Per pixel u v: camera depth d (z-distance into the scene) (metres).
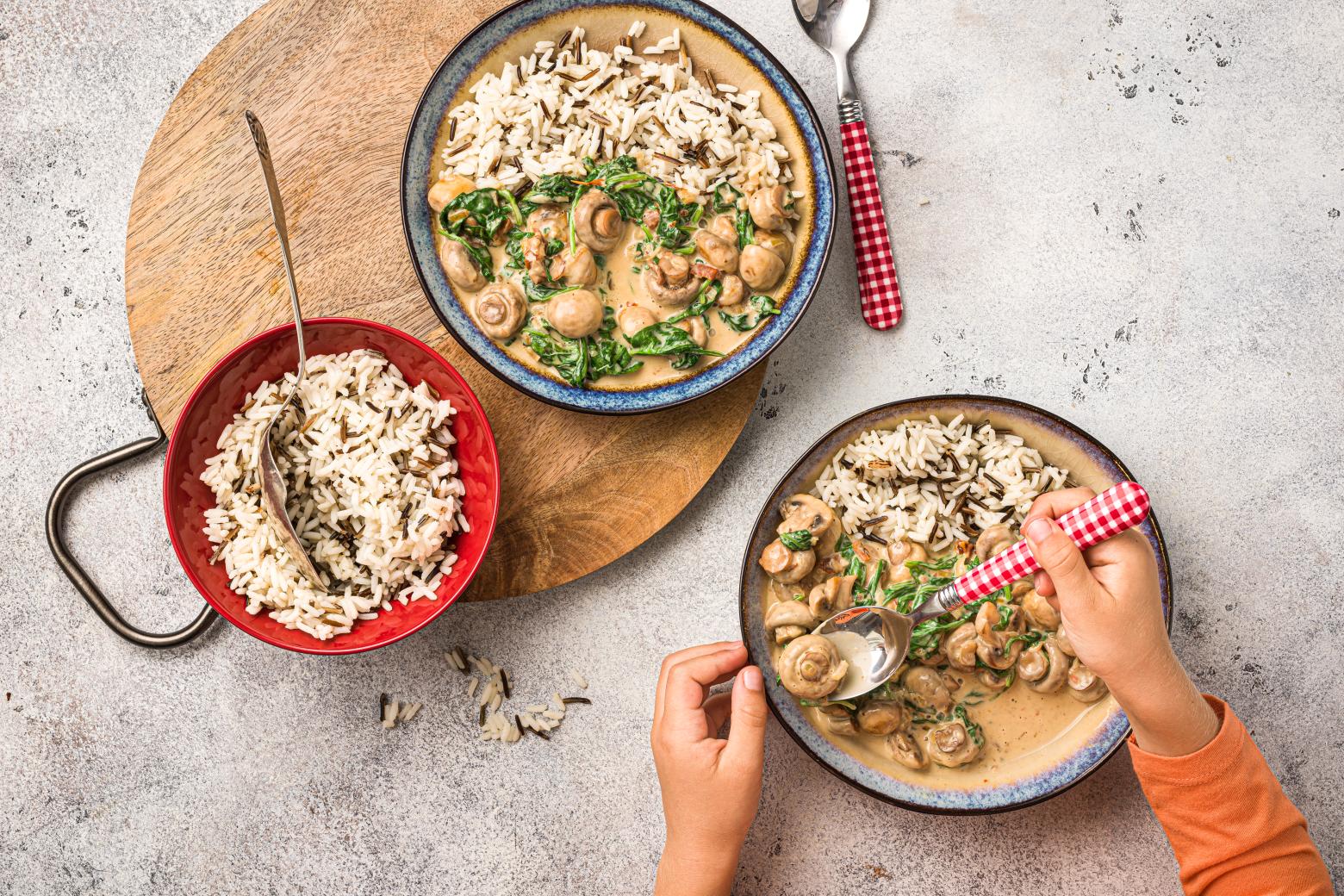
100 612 0.74
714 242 0.70
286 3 0.71
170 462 0.65
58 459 0.76
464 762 0.76
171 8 0.76
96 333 0.76
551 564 0.72
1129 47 0.77
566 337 0.70
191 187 0.71
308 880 0.75
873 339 0.76
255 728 0.75
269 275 0.71
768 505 0.69
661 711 0.70
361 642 0.67
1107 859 0.75
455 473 0.70
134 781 0.75
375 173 0.71
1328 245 0.77
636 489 0.72
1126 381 0.77
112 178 0.76
